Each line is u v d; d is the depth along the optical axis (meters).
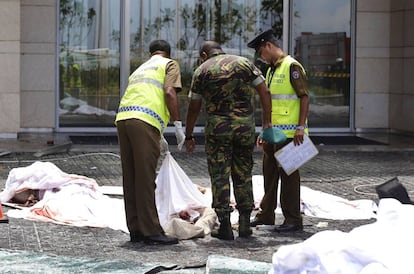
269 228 9.84
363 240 5.78
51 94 18.95
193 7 19.42
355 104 19.98
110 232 9.65
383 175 13.98
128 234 9.55
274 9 19.62
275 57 9.77
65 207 10.30
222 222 9.27
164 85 9.07
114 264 7.98
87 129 19.22
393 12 19.77
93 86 19.22
